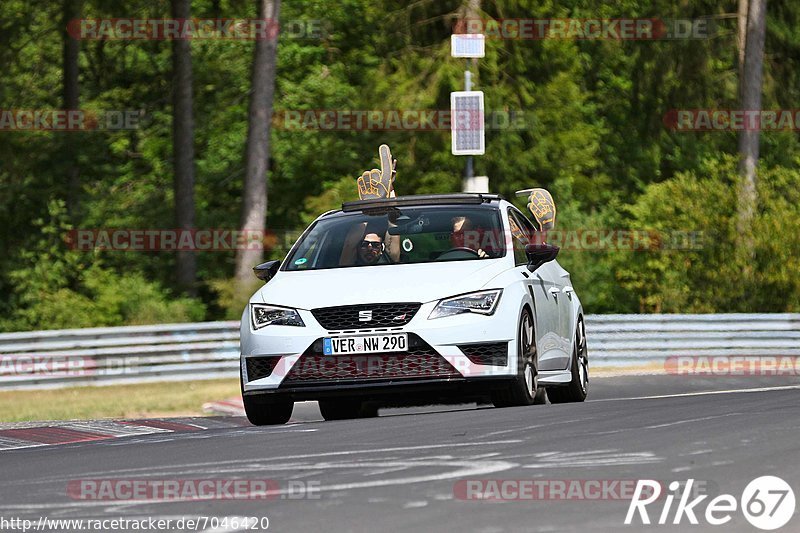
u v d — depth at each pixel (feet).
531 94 425.69
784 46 432.25
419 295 106.32
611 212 430.61
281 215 448.65
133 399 211.82
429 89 401.49
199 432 106.32
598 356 248.52
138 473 74.64
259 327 108.68
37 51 441.68
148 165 459.32
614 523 54.44
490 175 416.05
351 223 119.85
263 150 331.36
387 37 417.90
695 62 437.99
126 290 337.31
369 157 434.71
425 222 118.32
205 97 448.24
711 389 185.57
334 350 105.60
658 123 458.50
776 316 251.80
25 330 345.92
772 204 335.47
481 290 107.34
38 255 401.49
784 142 478.18
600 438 79.56
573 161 423.64
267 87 330.95
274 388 107.24
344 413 138.62
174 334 243.81
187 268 363.76
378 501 60.80
